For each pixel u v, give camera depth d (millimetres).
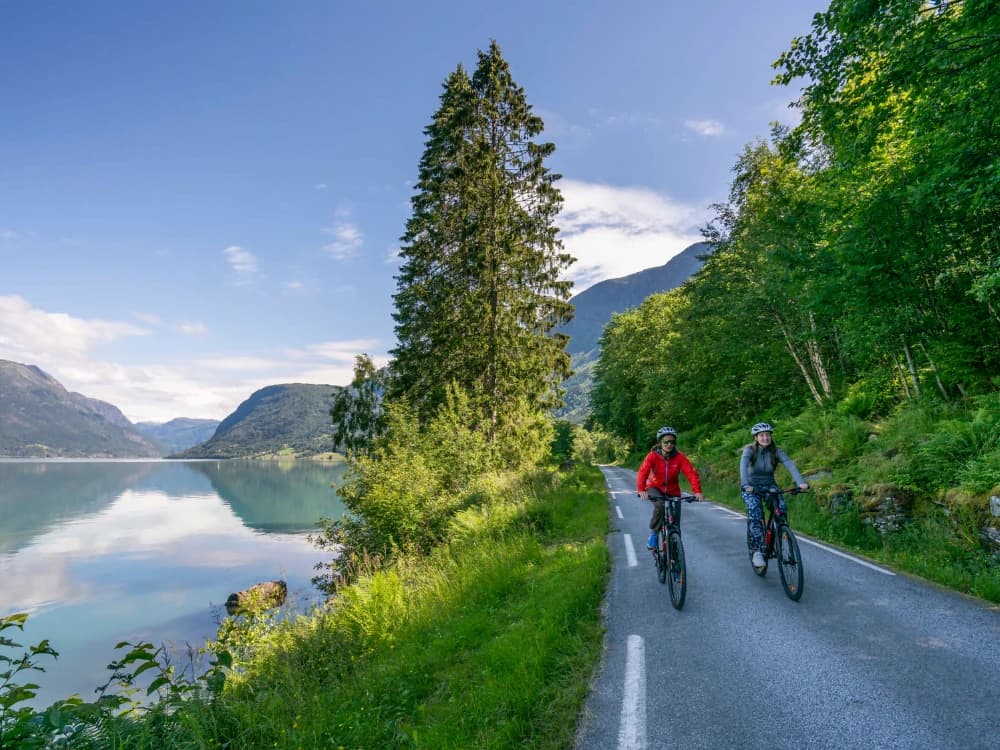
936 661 4051
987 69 7605
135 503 87688
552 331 25719
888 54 8047
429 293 25750
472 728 3818
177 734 3918
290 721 4523
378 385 28000
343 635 6789
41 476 183000
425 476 14617
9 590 30266
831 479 11156
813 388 20906
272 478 160375
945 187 9117
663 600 6211
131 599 27406
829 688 3729
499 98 26047
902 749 2982
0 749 3162
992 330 10266
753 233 19266
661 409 39969
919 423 10133
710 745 3186
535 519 12633
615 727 3506
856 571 6918
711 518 13086
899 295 10797
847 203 12852
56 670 17453
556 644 4941
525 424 24125
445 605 7445
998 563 6328
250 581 29500
